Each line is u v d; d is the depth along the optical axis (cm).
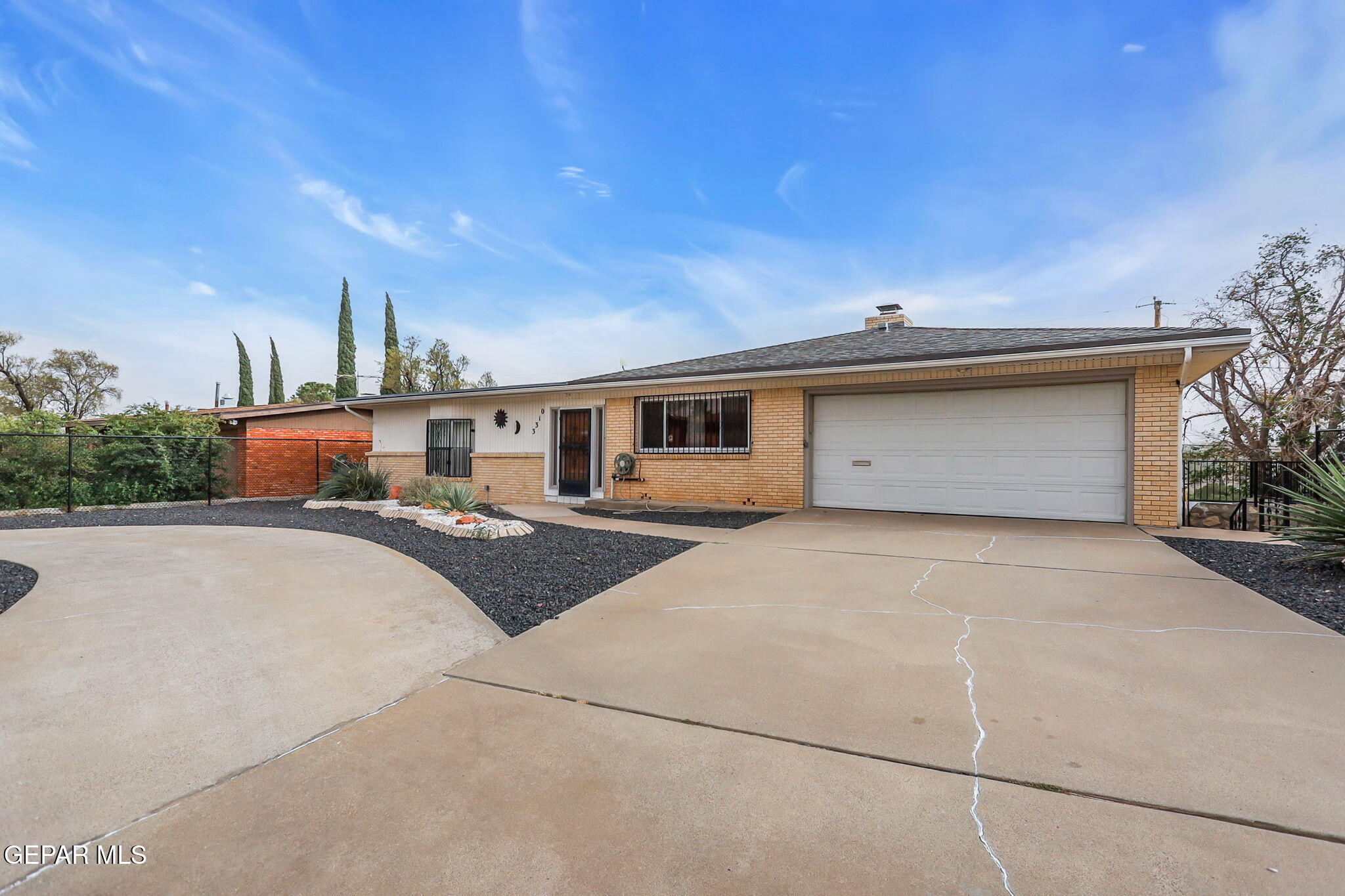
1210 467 1022
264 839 192
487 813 206
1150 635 379
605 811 207
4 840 190
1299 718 266
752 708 287
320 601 478
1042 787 217
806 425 1059
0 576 555
